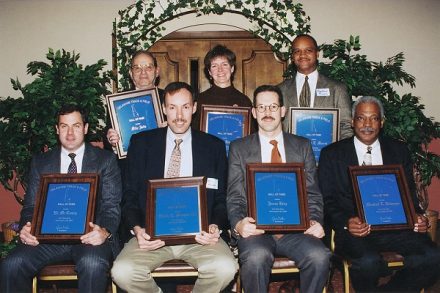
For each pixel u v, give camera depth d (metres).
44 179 3.06
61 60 4.38
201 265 2.94
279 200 3.03
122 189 3.27
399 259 3.11
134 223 2.99
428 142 4.58
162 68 5.53
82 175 3.06
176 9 5.13
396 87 5.48
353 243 3.11
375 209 3.09
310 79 3.93
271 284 3.92
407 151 3.40
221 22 5.31
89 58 5.35
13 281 2.93
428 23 5.42
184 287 3.90
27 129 4.20
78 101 4.16
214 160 3.23
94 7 5.31
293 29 5.15
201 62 5.49
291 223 2.98
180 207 2.98
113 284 3.09
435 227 4.64
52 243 2.96
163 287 3.67
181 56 5.51
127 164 3.26
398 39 5.42
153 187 3.03
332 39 5.38
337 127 3.67
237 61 5.48
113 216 3.15
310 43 3.85
